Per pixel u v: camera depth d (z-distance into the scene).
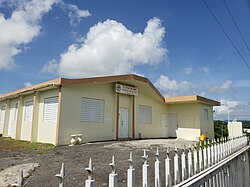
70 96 13.10
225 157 5.93
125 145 11.83
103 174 5.50
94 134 14.24
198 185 3.56
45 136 13.49
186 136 19.97
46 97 14.02
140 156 8.11
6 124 19.80
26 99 16.58
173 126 21.16
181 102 19.98
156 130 19.72
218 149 5.49
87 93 14.14
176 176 3.49
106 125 15.14
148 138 18.33
